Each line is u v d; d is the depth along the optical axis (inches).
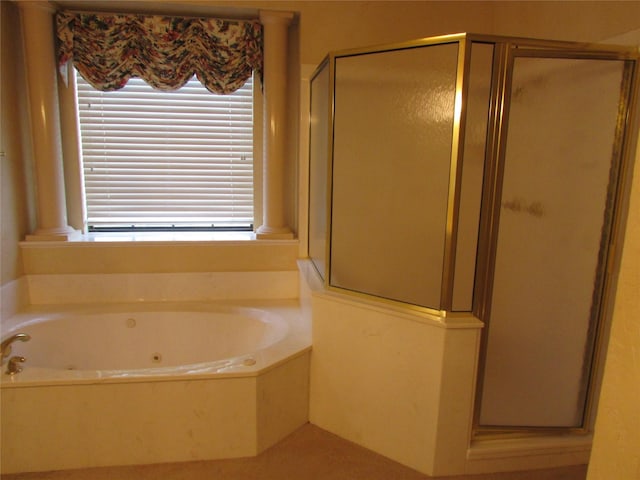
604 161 67.4
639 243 20.5
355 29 98.2
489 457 70.9
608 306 70.9
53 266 101.0
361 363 75.5
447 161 64.5
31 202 101.9
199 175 109.8
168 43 98.2
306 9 96.6
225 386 71.2
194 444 72.7
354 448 77.0
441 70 63.6
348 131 75.3
